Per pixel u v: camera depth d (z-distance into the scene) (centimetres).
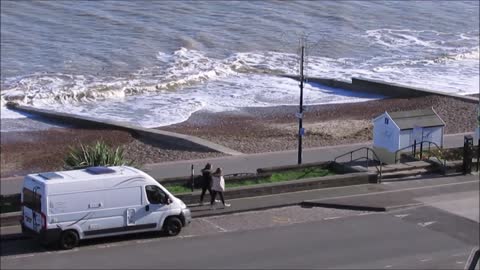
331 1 11362
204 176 3394
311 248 2912
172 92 6688
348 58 8444
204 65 7638
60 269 2653
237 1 10800
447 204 3494
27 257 2767
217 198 3500
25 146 4906
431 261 2795
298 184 3669
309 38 9150
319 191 3672
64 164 3991
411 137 4150
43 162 4562
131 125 5316
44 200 2786
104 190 2877
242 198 3544
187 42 8588
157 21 9462
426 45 9331
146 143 4959
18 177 4188
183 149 4819
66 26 8988
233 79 7231
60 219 2816
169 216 3017
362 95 6756
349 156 4516
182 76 7162
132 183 2931
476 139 4622
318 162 4084
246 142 5050
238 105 6266
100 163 3469
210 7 10369
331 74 7581
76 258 2766
